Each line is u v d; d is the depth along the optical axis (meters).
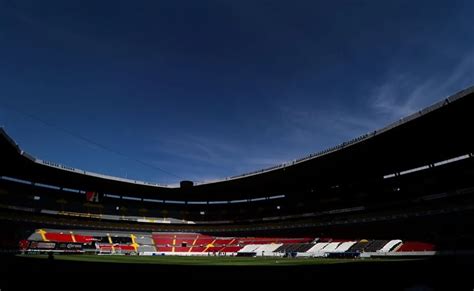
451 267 18.72
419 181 43.53
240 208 65.50
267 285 11.53
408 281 12.00
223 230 62.19
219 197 65.44
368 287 10.78
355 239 45.22
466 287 10.32
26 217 51.88
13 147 38.03
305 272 16.84
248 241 56.00
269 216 60.12
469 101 25.95
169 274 15.66
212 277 14.37
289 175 48.78
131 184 57.00
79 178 53.84
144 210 65.50
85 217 57.84
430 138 33.56
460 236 34.81
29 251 43.81
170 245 58.34
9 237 46.91
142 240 58.72
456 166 39.62
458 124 30.11
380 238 43.25
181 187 58.12
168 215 66.31
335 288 10.63
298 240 50.12
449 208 37.41
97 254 46.88
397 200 43.81
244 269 19.30
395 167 44.03
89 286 10.95
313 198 56.69
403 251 36.38
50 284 11.05
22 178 53.69
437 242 36.09
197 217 66.56
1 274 13.44
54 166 48.25
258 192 60.38
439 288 10.29
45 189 57.03
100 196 62.16
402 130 31.64
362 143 35.31
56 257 32.16
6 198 51.06
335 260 31.36
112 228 59.81
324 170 45.94
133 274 15.45
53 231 52.81
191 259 35.88
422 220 39.81
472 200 35.41
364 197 49.09
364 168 44.69
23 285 10.59
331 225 50.22
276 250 48.44
